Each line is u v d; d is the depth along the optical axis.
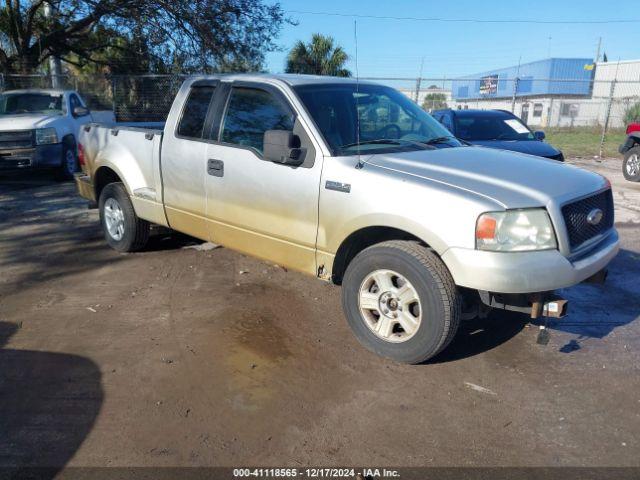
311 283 5.45
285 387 3.62
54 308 4.82
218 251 6.43
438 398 3.52
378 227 3.93
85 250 6.47
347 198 3.93
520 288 3.41
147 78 19.03
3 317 4.64
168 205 5.49
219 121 4.90
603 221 4.12
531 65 37.19
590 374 3.84
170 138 5.33
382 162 4.01
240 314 4.72
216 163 4.84
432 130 5.00
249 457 2.96
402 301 3.81
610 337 4.40
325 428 3.21
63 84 18.81
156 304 4.92
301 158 4.18
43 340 4.24
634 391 3.64
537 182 3.74
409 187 3.68
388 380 3.72
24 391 3.56
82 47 22.67
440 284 3.57
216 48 20.95
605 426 3.26
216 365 3.89
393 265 3.77
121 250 6.28
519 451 3.03
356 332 4.09
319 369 3.85
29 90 12.42
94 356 4.00
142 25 20.45
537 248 3.48
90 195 6.70
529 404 3.47
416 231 3.62
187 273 5.70
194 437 3.12
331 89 4.66
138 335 4.34
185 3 20.00
